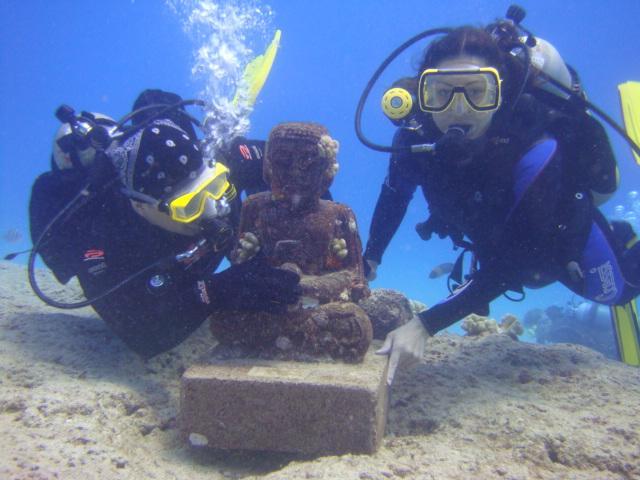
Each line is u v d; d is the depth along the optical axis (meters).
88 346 1.24
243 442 0.86
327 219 1.09
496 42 1.14
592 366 1.24
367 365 0.95
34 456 0.75
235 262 1.11
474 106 1.07
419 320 1.04
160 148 0.96
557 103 1.20
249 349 0.98
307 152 1.02
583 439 0.89
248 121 1.29
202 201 0.98
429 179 1.26
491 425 0.96
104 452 0.81
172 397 1.09
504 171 1.11
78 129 1.21
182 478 0.84
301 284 1.00
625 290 1.35
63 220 1.12
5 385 1.00
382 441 0.94
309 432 0.85
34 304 1.58
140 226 1.10
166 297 1.03
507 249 1.07
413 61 1.30
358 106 1.24
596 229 1.29
